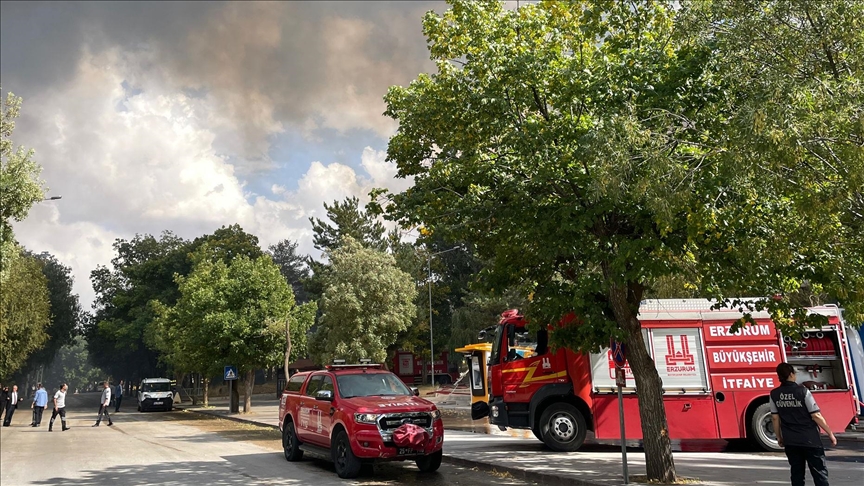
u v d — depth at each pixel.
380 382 13.41
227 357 33.53
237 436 21.98
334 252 39.97
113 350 82.19
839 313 14.55
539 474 11.14
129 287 75.56
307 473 12.63
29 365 82.88
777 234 8.77
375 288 38.12
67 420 34.72
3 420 34.28
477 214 10.70
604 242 10.18
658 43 10.49
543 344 13.66
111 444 19.66
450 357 55.19
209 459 15.16
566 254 10.16
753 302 10.62
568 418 14.65
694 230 8.62
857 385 14.60
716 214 9.06
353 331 37.56
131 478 12.27
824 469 7.36
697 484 9.68
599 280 9.89
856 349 14.79
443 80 10.82
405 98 12.12
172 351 50.19
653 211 8.67
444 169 11.31
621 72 9.82
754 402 14.45
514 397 15.11
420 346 53.69
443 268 54.41
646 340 14.58
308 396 14.00
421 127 11.73
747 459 12.75
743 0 8.66
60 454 16.97
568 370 14.80
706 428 14.24
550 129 10.20
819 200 7.66
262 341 32.78
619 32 10.60
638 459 12.86
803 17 8.49
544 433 14.59
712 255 9.62
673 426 14.24
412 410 12.01
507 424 15.20
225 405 47.75
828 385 14.46
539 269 11.47
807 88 7.95
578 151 9.20
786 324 10.48
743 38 8.58
